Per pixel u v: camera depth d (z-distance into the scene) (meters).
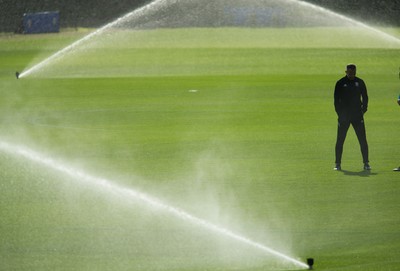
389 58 163.62
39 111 89.31
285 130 72.06
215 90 110.00
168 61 166.38
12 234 37.34
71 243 35.91
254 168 53.91
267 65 154.50
